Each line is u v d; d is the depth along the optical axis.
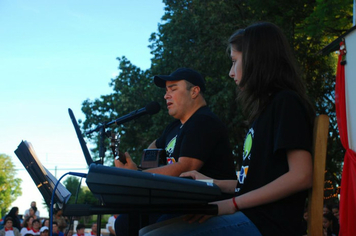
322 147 1.52
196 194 1.35
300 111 1.55
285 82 1.66
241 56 1.80
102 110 15.75
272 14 14.15
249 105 1.71
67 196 2.14
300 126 1.52
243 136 13.66
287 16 13.63
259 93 1.66
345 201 4.03
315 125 1.55
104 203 1.40
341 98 4.82
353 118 4.70
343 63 4.93
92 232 9.66
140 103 14.60
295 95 1.59
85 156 2.58
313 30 11.11
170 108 2.75
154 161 2.54
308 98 1.67
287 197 1.56
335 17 10.95
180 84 2.74
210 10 13.73
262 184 1.56
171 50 14.01
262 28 1.72
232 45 1.84
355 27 4.74
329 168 14.41
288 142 1.49
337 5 10.31
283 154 1.56
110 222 9.05
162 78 2.74
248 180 1.59
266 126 1.60
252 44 1.70
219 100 12.34
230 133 12.91
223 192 2.03
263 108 1.63
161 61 14.17
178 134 2.59
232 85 12.34
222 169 2.45
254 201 1.50
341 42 4.97
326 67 14.39
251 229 1.52
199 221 1.56
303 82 1.70
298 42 13.59
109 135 2.79
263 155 1.59
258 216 1.54
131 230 1.48
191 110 2.73
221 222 1.54
